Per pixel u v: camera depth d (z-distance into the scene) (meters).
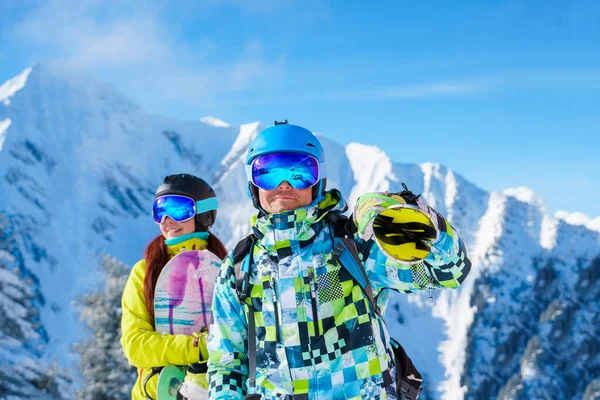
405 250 1.99
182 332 3.23
